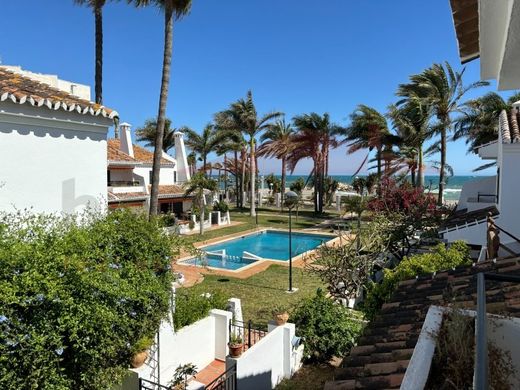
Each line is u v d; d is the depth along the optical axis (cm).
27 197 693
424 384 279
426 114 2711
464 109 2725
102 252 586
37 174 709
